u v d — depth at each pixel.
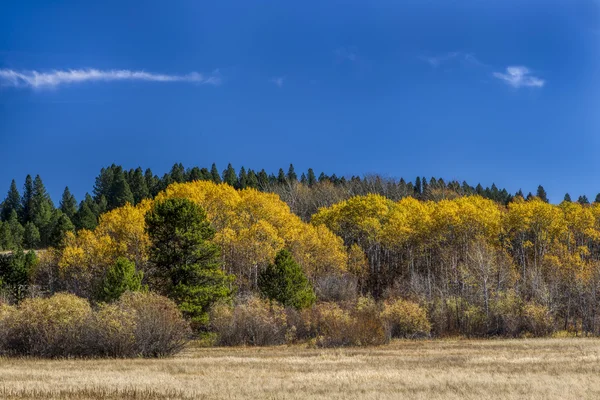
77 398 16.47
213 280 50.72
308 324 45.16
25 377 21.64
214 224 80.12
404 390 18.12
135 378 21.20
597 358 28.02
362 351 35.69
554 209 83.19
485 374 21.84
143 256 68.69
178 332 33.59
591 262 70.94
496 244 82.50
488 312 53.53
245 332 44.41
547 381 19.67
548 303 56.00
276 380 20.56
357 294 73.31
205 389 18.27
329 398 16.41
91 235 77.56
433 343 43.25
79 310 32.94
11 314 32.84
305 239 76.62
